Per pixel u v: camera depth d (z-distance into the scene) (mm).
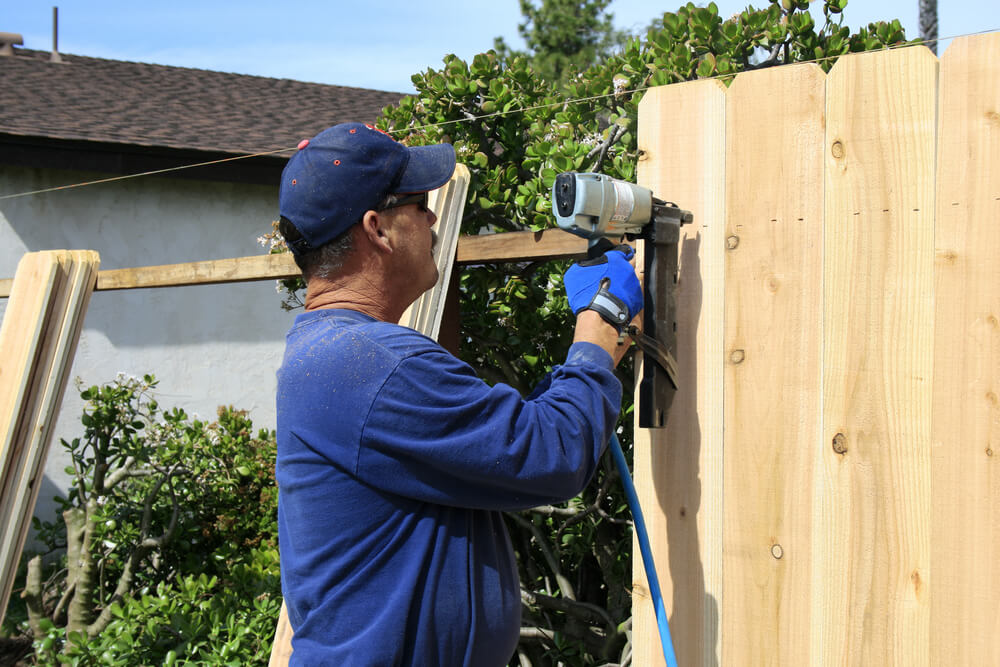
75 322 3500
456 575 1485
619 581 3564
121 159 7051
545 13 15766
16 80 8414
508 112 3531
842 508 1682
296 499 1522
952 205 1550
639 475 1979
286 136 8117
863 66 1655
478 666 1512
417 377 1440
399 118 3912
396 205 1614
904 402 1608
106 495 5438
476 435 1420
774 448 1771
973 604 1526
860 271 1659
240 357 7582
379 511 1468
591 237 1702
